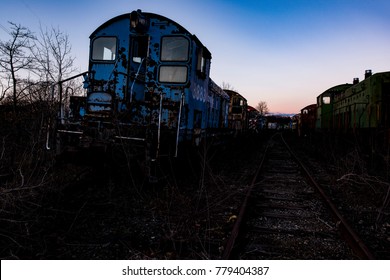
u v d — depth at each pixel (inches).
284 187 335.6
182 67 330.0
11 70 443.5
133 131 272.8
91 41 340.5
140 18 317.4
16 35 442.0
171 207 226.2
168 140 292.7
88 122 280.5
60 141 281.4
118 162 275.3
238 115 906.1
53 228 178.2
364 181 311.7
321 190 289.1
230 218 214.7
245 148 822.5
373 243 187.2
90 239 170.1
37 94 417.7
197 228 194.2
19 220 170.9
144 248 164.1
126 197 244.1
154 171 275.0
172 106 318.3
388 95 426.3
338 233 195.5
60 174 289.3
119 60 327.6
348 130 565.0
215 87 530.9
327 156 611.8
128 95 314.0
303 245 177.5
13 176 250.8
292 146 1035.3
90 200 231.8
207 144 446.9
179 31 331.0
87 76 336.8
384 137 391.5
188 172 361.7
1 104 457.4
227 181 347.6
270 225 210.4
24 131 345.1
